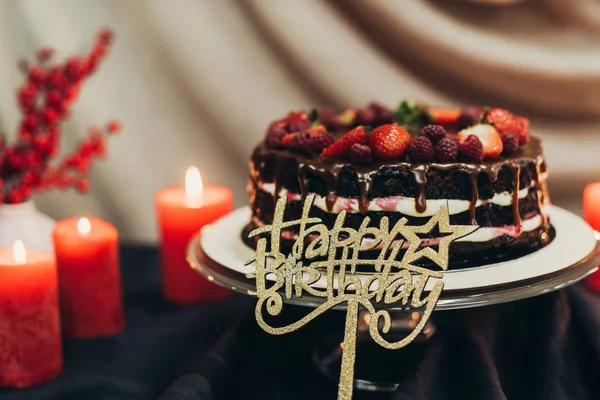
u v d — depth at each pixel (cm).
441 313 89
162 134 125
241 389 84
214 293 102
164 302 103
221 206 102
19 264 85
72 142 124
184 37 121
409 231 75
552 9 116
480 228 82
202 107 124
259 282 77
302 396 84
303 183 82
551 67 115
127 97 124
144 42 122
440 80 119
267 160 86
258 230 78
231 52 122
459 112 98
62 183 105
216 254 87
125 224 128
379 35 118
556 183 120
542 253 84
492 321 87
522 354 88
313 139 84
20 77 122
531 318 88
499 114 89
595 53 116
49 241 97
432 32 116
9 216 97
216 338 93
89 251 94
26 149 98
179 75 123
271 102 123
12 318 85
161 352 91
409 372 79
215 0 120
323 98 121
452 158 81
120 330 96
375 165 81
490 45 116
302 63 120
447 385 81
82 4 121
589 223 100
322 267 78
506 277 78
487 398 77
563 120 119
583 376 85
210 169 126
